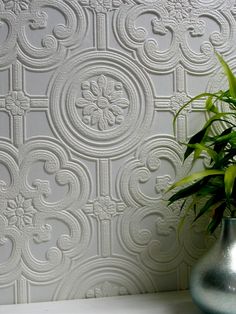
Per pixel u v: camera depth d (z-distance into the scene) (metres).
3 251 0.85
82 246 0.88
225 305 0.69
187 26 0.96
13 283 0.85
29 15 0.88
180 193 0.79
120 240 0.90
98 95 0.91
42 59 0.88
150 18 0.94
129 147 0.92
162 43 0.94
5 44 0.87
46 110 0.88
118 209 0.90
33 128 0.87
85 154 0.89
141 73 0.93
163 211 0.93
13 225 0.85
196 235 0.94
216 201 0.79
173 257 0.93
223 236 0.75
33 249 0.86
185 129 0.95
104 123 0.91
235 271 0.69
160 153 0.93
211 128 0.96
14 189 0.86
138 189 0.92
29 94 0.87
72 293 0.87
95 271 0.89
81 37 0.90
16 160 0.86
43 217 0.87
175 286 0.92
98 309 0.81
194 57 0.96
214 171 0.74
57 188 0.88
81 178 0.89
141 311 0.80
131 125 0.92
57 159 0.88
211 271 0.71
